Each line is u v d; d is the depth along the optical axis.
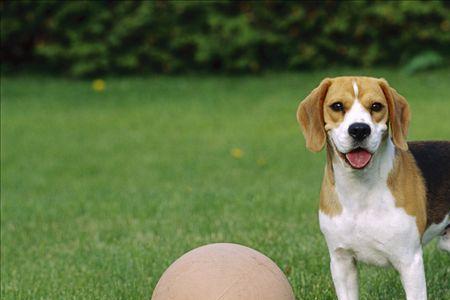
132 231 9.65
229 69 20.53
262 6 19.98
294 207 10.06
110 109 18.02
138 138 15.52
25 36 20.66
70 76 20.86
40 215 10.59
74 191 11.99
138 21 19.89
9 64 21.38
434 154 6.05
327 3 19.88
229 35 19.86
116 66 20.55
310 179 12.05
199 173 12.84
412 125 15.05
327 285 7.33
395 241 5.61
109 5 20.12
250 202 10.42
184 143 15.00
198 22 20.12
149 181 12.47
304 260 8.03
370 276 7.55
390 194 5.60
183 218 10.01
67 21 20.17
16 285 7.97
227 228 9.34
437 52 20.38
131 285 7.66
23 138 15.79
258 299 5.36
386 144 5.61
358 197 5.62
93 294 7.46
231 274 5.40
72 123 16.91
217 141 15.05
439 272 7.57
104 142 15.31
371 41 20.31
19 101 18.92
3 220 10.46
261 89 19.20
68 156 14.37
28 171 13.45
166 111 17.66
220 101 18.34
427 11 19.59
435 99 17.44
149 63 20.78
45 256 8.95
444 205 5.96
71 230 9.88
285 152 13.98
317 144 5.67
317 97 5.69
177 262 5.64
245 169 12.95
